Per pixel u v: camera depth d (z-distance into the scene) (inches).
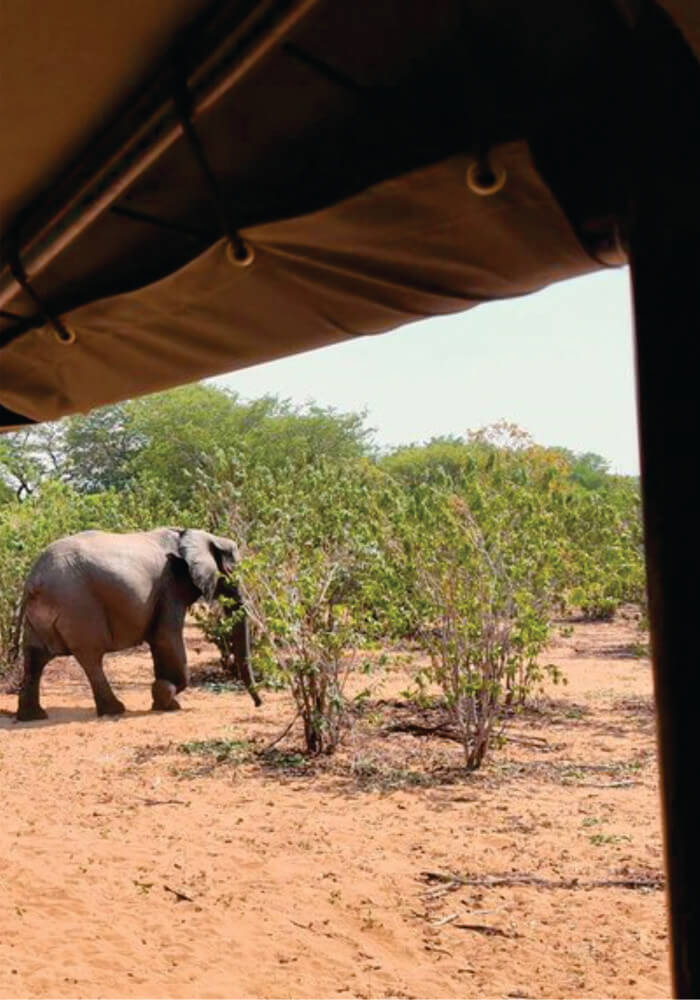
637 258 53.2
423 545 345.1
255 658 339.9
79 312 94.3
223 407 1418.6
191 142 69.2
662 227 52.3
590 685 463.8
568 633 410.0
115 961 166.4
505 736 348.2
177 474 1262.3
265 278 80.4
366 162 73.3
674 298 51.8
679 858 50.1
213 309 87.0
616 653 589.6
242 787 282.5
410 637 397.7
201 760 316.2
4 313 102.3
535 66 60.1
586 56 58.9
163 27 63.0
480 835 236.4
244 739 346.9
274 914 187.2
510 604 323.6
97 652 405.7
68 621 399.9
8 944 172.6
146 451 1300.4
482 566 328.2
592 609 768.3
